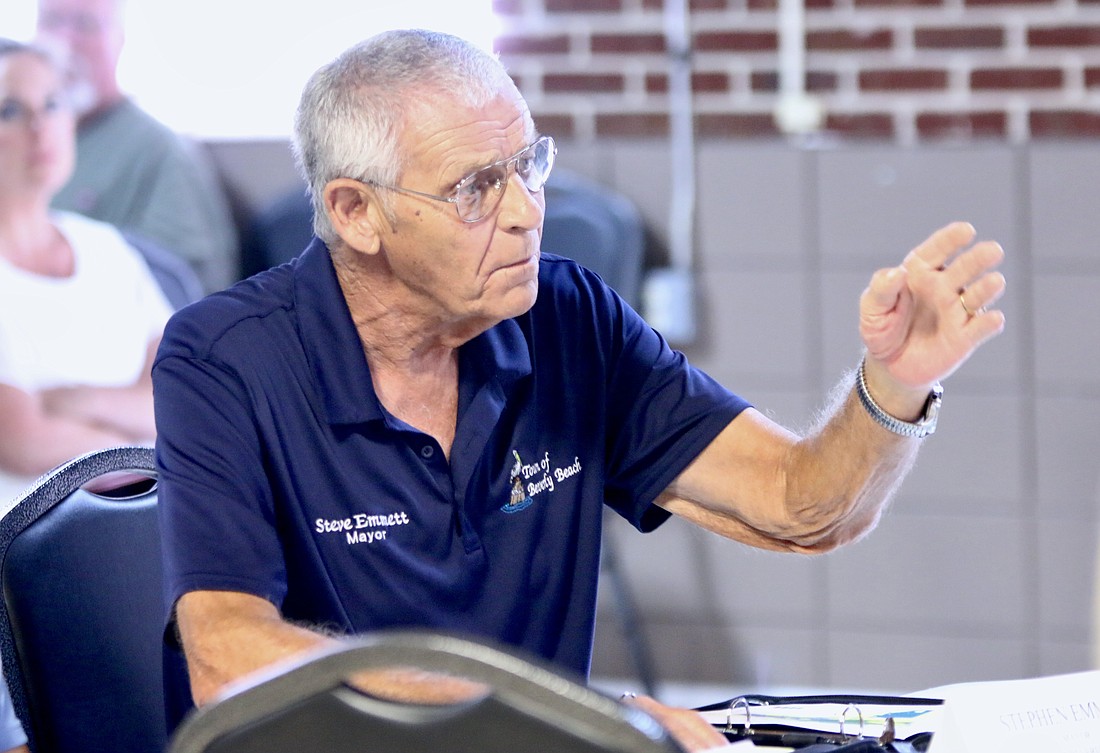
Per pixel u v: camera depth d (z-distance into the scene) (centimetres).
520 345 343
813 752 245
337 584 321
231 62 788
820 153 696
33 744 306
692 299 713
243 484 305
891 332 284
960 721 232
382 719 167
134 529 338
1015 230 679
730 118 727
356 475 321
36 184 666
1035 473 688
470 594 331
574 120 749
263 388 317
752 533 355
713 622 729
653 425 361
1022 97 694
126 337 685
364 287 323
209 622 279
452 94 302
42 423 663
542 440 348
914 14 700
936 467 697
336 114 309
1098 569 685
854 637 715
